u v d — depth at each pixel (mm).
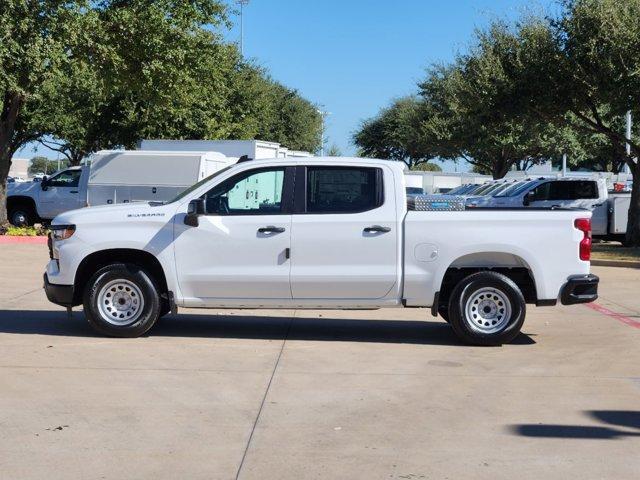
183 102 24188
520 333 10258
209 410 6582
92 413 6430
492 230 9086
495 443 5852
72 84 24406
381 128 64250
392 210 9109
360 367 8180
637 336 10094
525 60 21375
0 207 22625
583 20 20156
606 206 23422
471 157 47406
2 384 7238
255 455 5539
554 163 59844
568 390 7363
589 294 9211
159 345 9078
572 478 5180
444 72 43656
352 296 9164
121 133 35812
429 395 7137
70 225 9180
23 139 36312
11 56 18219
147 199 22734
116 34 20984
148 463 5348
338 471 5254
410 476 5176
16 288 13414
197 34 21906
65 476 5086
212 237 9117
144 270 9273
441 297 9547
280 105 55375
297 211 9141
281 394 7102
